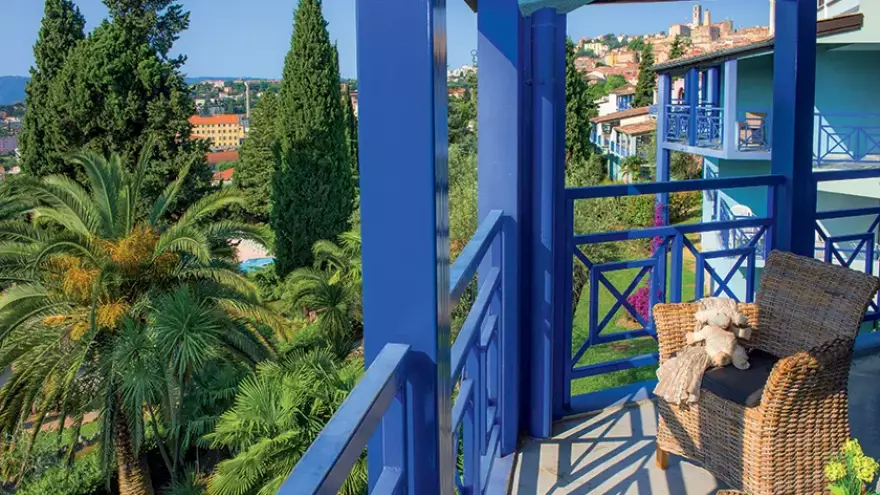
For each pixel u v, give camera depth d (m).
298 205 22.30
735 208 13.53
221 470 8.46
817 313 2.54
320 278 15.71
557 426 2.95
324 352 10.71
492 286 2.31
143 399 10.91
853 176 3.50
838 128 12.08
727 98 13.21
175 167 21.42
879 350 3.59
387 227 1.17
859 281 2.44
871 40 9.89
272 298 21.44
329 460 0.82
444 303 1.23
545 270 2.72
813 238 3.49
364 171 1.16
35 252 11.55
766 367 2.39
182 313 11.13
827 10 13.59
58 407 11.83
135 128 21.34
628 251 14.62
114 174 12.35
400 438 1.22
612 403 3.10
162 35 21.58
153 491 12.66
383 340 1.20
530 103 2.65
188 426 11.80
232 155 43.66
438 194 1.18
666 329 2.54
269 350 12.63
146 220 12.83
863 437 2.78
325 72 22.08
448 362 1.27
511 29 2.48
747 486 2.17
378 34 1.13
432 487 1.23
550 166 2.66
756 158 12.98
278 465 8.34
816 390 2.08
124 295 11.71
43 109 21.22
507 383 2.66
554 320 2.95
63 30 21.52
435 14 1.14
